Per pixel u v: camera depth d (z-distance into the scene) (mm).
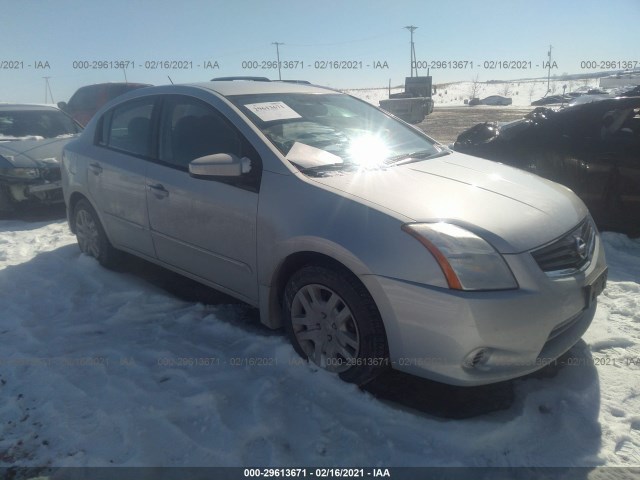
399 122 4359
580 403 2812
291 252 2977
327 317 2930
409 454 2471
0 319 3826
